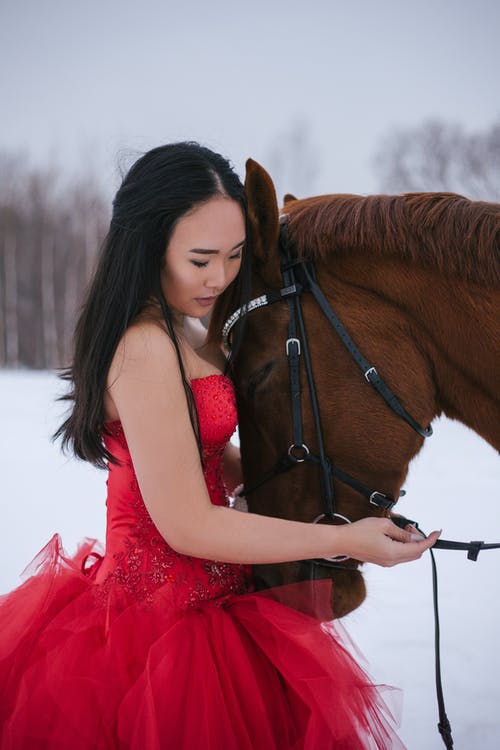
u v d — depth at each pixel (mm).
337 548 1301
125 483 1397
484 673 2791
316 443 1453
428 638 3131
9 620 1373
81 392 1370
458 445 8844
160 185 1306
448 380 1532
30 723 1249
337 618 1457
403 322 1498
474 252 1465
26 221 23906
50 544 1456
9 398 12453
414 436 1500
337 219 1523
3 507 5457
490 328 1464
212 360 1559
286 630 1302
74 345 1431
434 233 1487
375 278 1501
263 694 1331
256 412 1495
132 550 1371
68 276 22859
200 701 1251
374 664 2869
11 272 22812
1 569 3857
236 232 1338
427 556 4391
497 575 3992
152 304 1376
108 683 1259
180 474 1271
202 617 1347
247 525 1278
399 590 3777
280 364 1460
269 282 1501
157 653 1257
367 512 1487
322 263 1520
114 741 1241
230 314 1512
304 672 1286
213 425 1387
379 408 1459
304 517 1485
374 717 1307
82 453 1416
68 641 1298
